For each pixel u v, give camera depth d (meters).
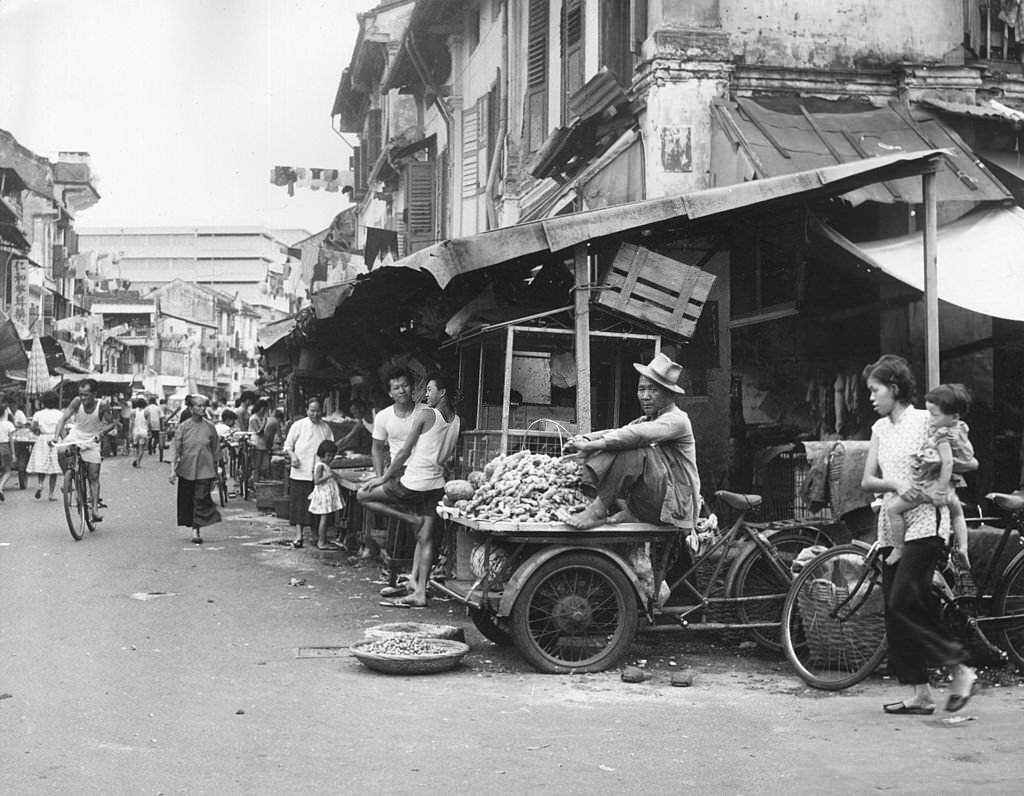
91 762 4.72
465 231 21.42
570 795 4.34
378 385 14.84
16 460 21.84
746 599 7.18
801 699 6.13
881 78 11.52
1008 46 11.89
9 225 34.88
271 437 18.75
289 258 39.94
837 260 9.75
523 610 6.68
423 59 23.06
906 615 5.72
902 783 4.52
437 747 5.02
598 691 6.29
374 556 11.88
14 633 7.68
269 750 4.93
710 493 10.57
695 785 4.49
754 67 11.31
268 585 10.10
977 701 6.05
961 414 5.75
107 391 48.09
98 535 13.87
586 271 8.50
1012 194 11.00
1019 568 6.57
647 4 11.72
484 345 9.77
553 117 15.84
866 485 5.85
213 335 75.12
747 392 10.90
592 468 6.66
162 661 6.85
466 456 9.76
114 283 70.94
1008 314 8.41
